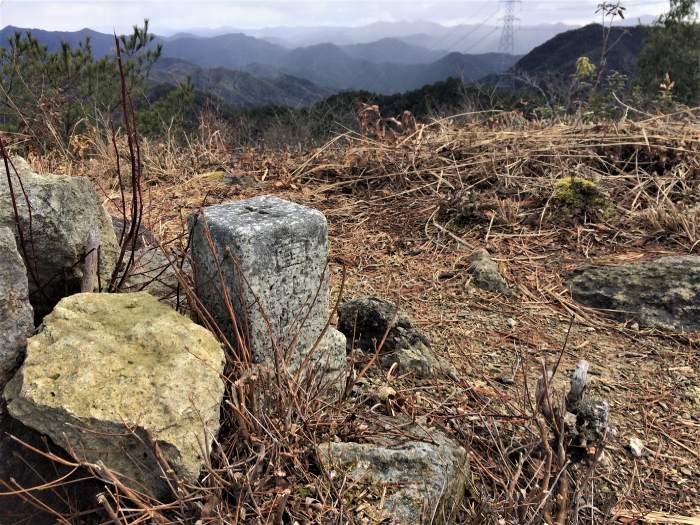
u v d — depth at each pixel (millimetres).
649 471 2275
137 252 2932
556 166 5109
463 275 3801
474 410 2523
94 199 2445
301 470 1899
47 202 2172
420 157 5520
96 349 1843
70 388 1712
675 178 4738
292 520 1766
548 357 2986
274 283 2119
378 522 1794
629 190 4738
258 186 5582
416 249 4211
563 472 1980
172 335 1940
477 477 2188
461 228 4469
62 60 8117
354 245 4305
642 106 8047
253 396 2004
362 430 2180
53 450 1899
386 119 6137
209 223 2123
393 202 5016
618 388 2758
